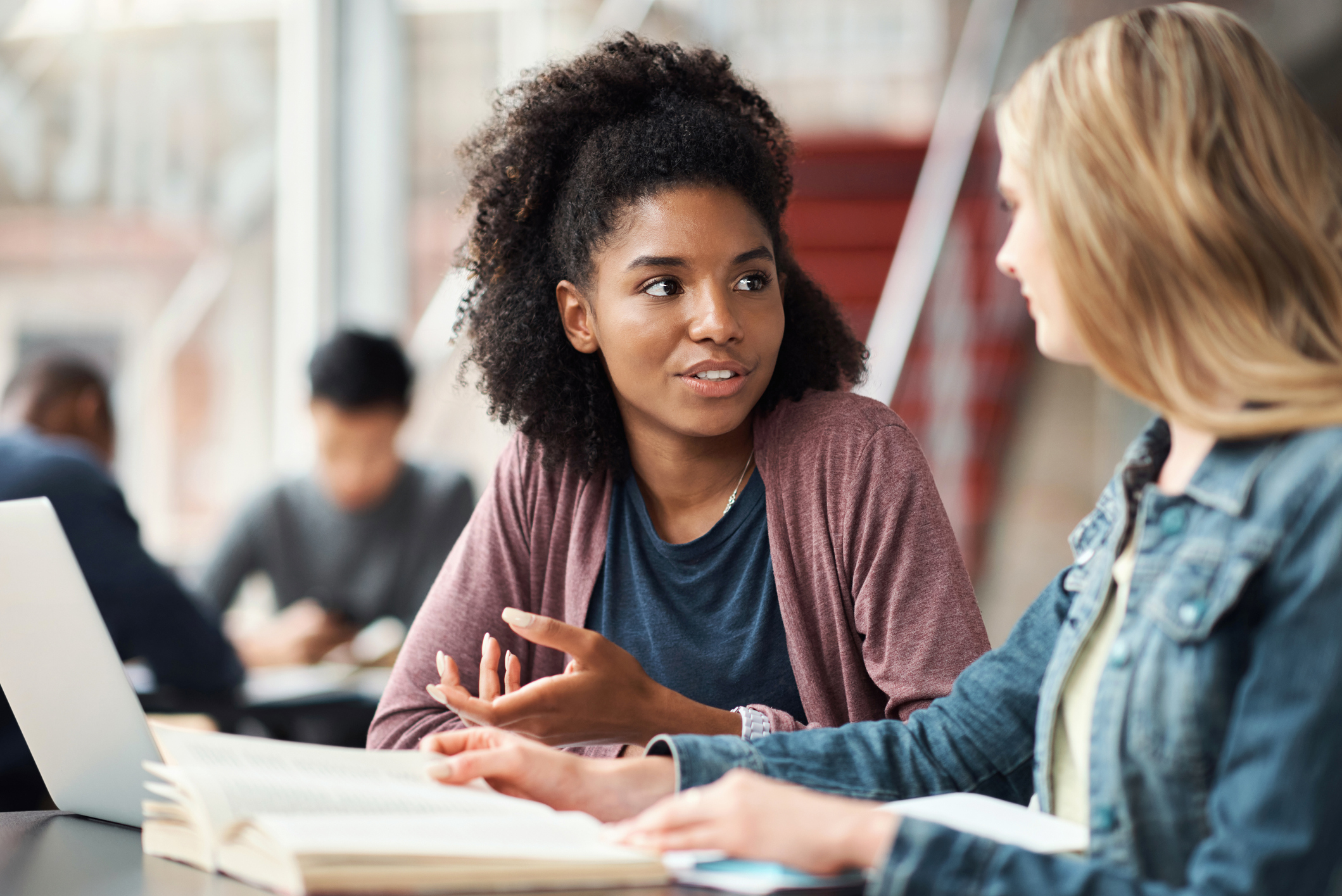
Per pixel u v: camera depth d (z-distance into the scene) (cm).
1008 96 111
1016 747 121
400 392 378
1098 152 98
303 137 530
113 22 531
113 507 288
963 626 144
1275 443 93
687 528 165
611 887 91
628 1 568
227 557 388
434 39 563
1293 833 81
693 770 115
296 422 529
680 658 158
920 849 87
